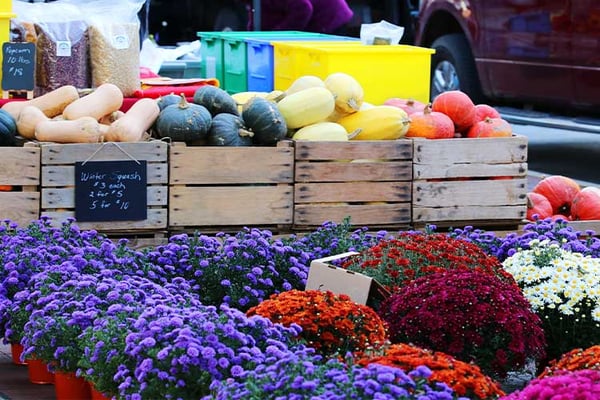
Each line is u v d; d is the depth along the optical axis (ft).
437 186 24.02
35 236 19.85
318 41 32.91
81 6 28.78
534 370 18.94
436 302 16.62
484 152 24.17
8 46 26.05
